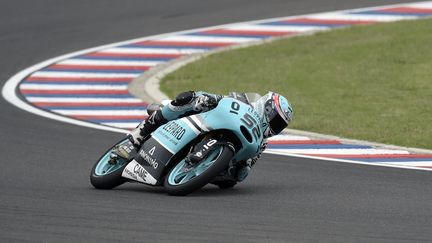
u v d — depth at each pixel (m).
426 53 68.56
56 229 27.00
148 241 25.78
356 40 72.81
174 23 77.38
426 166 41.59
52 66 65.94
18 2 82.88
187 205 30.88
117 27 76.12
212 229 27.41
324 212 30.67
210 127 32.47
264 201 32.22
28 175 37.28
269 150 44.66
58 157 41.72
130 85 62.00
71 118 52.22
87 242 25.55
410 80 62.53
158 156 33.00
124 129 49.88
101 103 56.78
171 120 33.75
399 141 47.91
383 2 84.12
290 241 26.31
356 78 63.41
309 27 76.75
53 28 75.50
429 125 51.81
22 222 27.86
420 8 81.94
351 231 27.89
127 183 35.94
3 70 64.75
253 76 64.06
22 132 47.53
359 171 39.78
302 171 39.50
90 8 81.69
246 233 27.06
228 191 34.22
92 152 43.28
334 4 83.38
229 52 70.44
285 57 68.94
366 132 49.81
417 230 28.41
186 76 64.25
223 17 79.19
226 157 32.09
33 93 58.88
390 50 69.62
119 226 27.48
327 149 45.28
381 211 31.23
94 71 65.00
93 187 34.78
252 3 83.75
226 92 59.78
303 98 58.69
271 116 33.94
